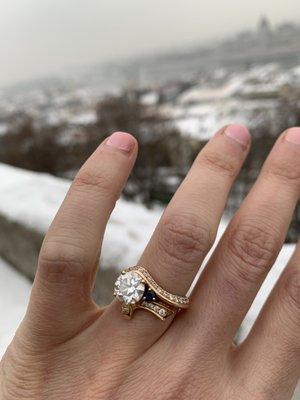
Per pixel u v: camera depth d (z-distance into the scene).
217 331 0.08
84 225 0.08
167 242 0.08
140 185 3.62
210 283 0.08
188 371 0.08
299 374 0.09
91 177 0.09
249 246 0.08
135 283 0.08
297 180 0.09
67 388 0.08
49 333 0.09
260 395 0.08
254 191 0.09
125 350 0.08
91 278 0.09
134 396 0.08
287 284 0.09
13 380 0.09
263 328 0.09
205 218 0.08
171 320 0.09
